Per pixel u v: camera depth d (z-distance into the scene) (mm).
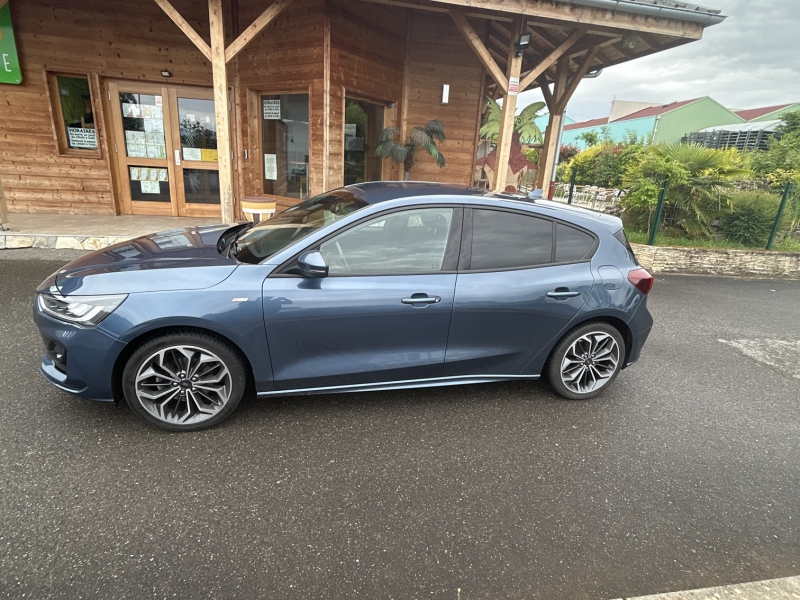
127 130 8648
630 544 2330
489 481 2705
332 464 2754
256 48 8398
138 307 2678
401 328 3105
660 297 7145
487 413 3441
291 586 1972
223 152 6570
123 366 2820
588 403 3701
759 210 9758
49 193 8641
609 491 2699
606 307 3480
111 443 2787
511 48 7160
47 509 2271
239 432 2998
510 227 3342
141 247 3359
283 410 3287
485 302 3197
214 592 1922
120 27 8117
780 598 2027
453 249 3203
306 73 7891
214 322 2758
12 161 8414
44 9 7816
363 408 3391
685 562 2246
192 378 2889
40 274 5648
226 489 2494
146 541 2141
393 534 2277
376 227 3076
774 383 4328
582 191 13141
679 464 3006
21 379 3369
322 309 2916
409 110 9445
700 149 9617
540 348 3475
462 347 3287
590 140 31891
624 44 7559
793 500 2744
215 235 3742
